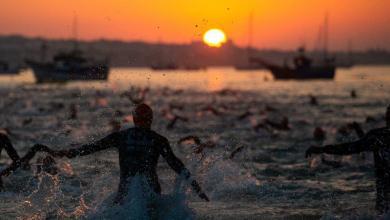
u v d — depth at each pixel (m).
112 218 17.86
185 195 18.64
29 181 27.64
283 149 48.22
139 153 18.17
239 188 26.17
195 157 26.72
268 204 23.84
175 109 110.12
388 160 19.88
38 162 32.50
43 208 22.36
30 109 110.81
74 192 25.11
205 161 27.53
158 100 152.88
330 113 105.81
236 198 24.72
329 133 63.16
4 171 20.30
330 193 26.88
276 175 33.34
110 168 32.03
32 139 55.78
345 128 61.50
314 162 38.22
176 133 61.28
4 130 59.94
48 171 29.47
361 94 188.75
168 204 18.30
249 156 41.94
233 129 67.88
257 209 22.69
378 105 130.88
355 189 28.27
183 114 97.25
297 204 24.06
